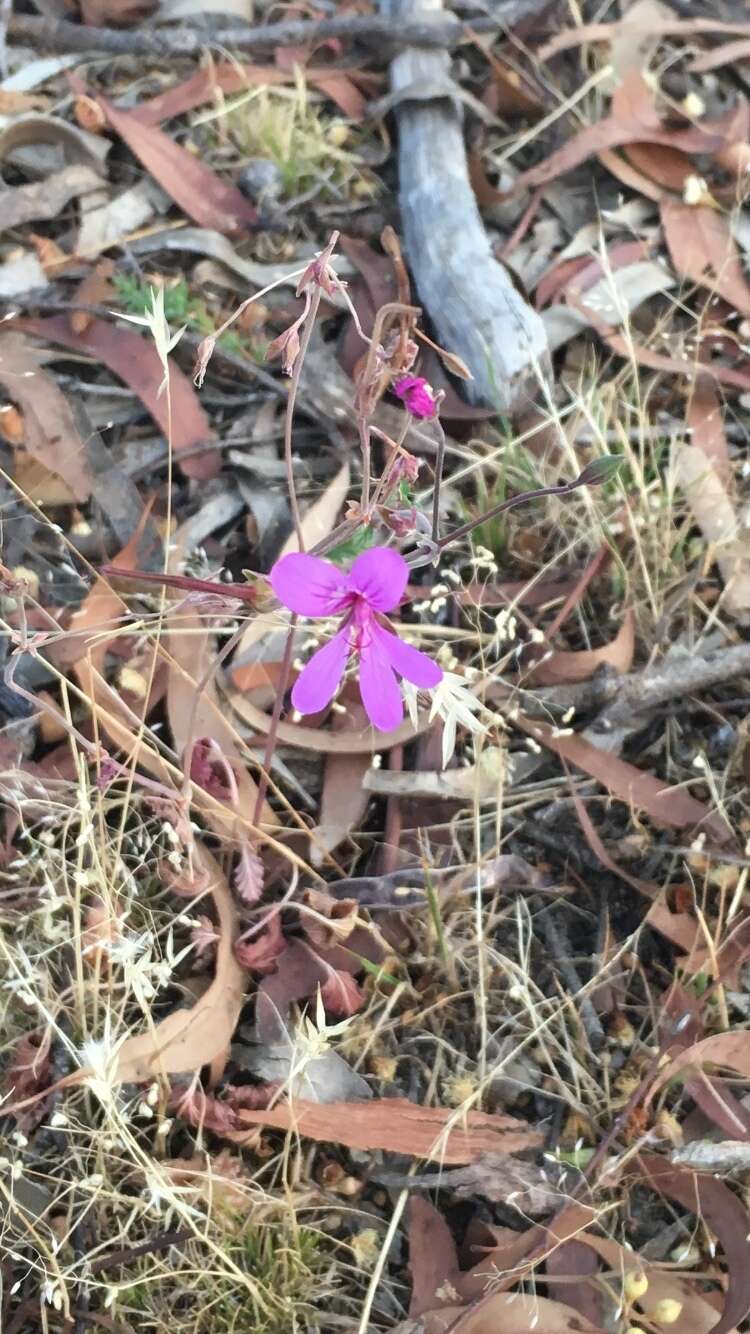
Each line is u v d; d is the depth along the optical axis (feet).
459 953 0.96
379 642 0.77
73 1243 0.87
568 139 1.36
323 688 0.77
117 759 1.01
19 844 0.99
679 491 1.18
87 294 1.20
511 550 1.14
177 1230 0.86
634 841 1.02
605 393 1.21
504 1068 0.94
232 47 1.36
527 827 1.04
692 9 1.44
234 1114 0.88
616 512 1.11
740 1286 0.84
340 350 1.22
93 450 1.14
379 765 1.03
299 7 1.41
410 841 1.02
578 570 1.14
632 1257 0.86
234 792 0.96
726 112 1.40
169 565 1.10
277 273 1.24
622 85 1.34
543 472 1.17
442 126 1.29
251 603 0.80
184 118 1.33
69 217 1.25
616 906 1.02
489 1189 0.88
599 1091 0.92
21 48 1.34
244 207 1.27
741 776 1.06
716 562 1.15
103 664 1.04
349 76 1.37
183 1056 0.89
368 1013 0.94
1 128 1.25
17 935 0.96
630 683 1.05
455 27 1.33
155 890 0.98
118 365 1.17
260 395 1.18
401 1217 0.89
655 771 1.07
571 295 1.26
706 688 1.11
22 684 1.03
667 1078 0.89
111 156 1.29
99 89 1.34
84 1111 0.91
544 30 1.42
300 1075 0.91
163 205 1.27
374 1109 0.89
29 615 1.05
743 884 0.97
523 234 1.31
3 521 1.10
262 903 0.98
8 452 1.13
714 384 1.24
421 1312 0.85
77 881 0.87
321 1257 0.88
